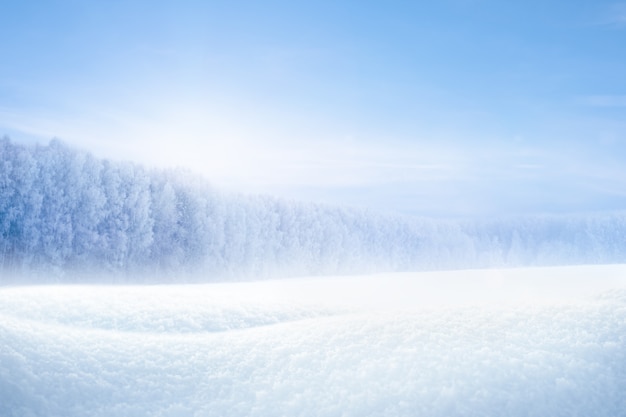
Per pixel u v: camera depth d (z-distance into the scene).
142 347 18.34
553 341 17.05
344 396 14.49
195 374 16.36
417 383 14.80
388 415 13.40
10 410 13.09
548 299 23.03
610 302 21.05
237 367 16.78
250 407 14.38
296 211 96.88
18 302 23.05
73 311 22.58
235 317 23.58
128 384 15.48
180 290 29.20
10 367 14.88
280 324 21.77
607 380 14.53
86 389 14.86
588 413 13.20
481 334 18.12
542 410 13.32
